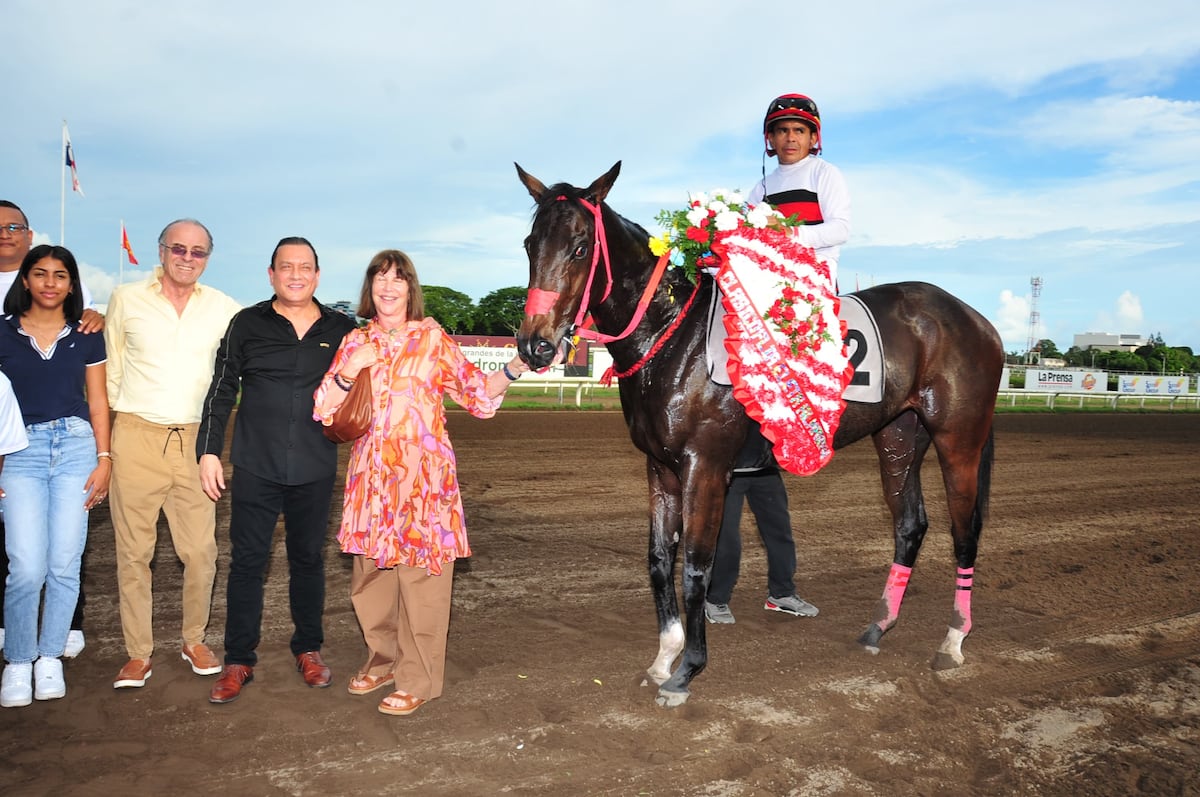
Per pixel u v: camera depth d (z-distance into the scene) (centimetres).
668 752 307
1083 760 310
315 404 334
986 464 431
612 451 1087
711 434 358
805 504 811
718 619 464
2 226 382
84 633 416
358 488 339
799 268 376
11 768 288
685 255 366
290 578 373
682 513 365
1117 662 413
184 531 365
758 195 448
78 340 345
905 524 437
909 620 475
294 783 281
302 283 352
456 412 1555
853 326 399
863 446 1266
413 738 315
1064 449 1318
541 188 364
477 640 423
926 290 432
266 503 356
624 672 385
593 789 279
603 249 346
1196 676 395
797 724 334
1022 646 434
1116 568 592
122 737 312
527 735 319
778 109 429
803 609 480
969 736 328
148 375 352
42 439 337
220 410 349
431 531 334
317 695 354
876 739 323
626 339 364
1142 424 1911
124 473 351
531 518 702
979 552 637
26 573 331
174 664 380
